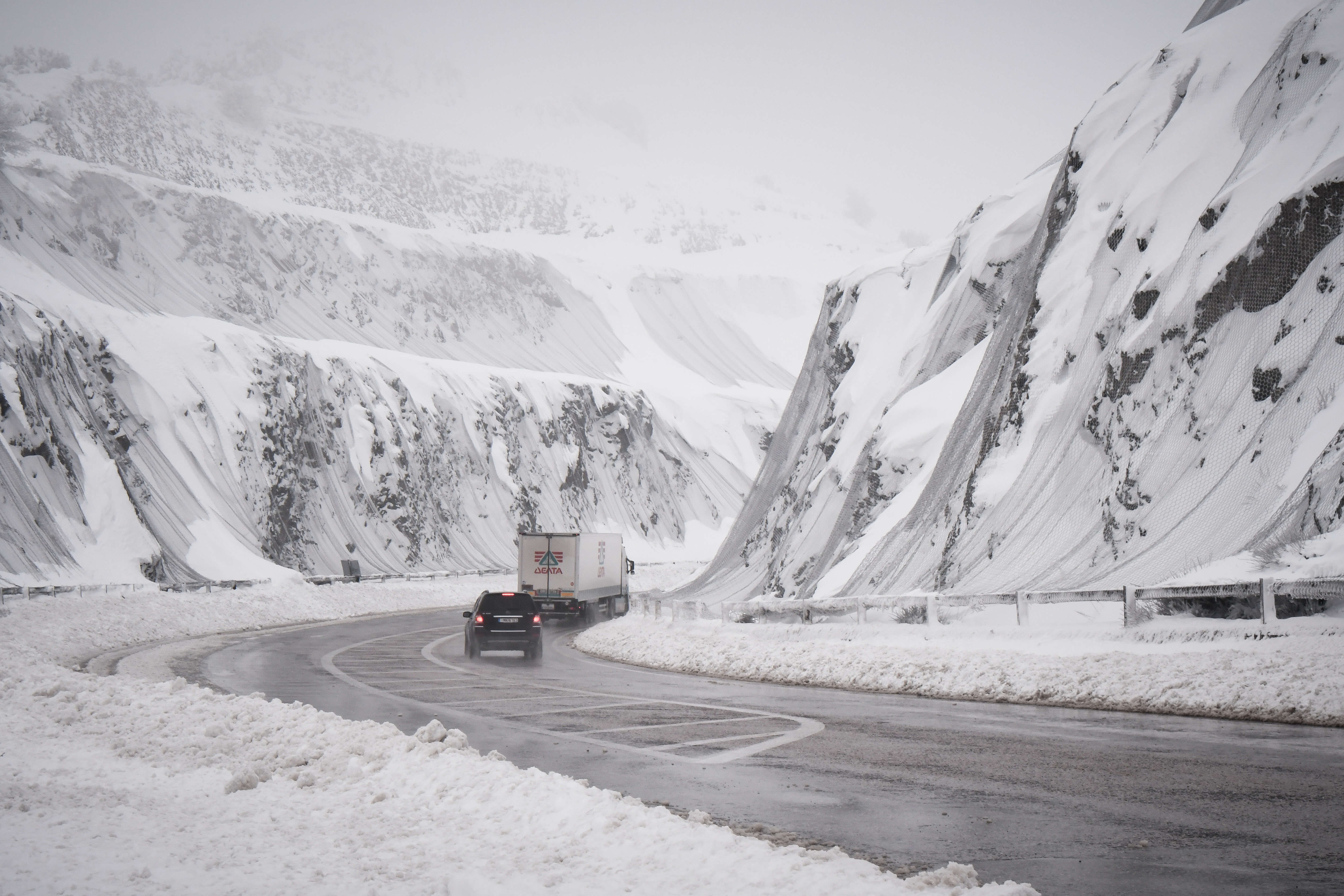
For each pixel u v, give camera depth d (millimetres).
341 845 6441
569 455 118562
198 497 70625
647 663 23016
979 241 41031
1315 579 13719
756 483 52969
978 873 5848
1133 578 20344
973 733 11242
